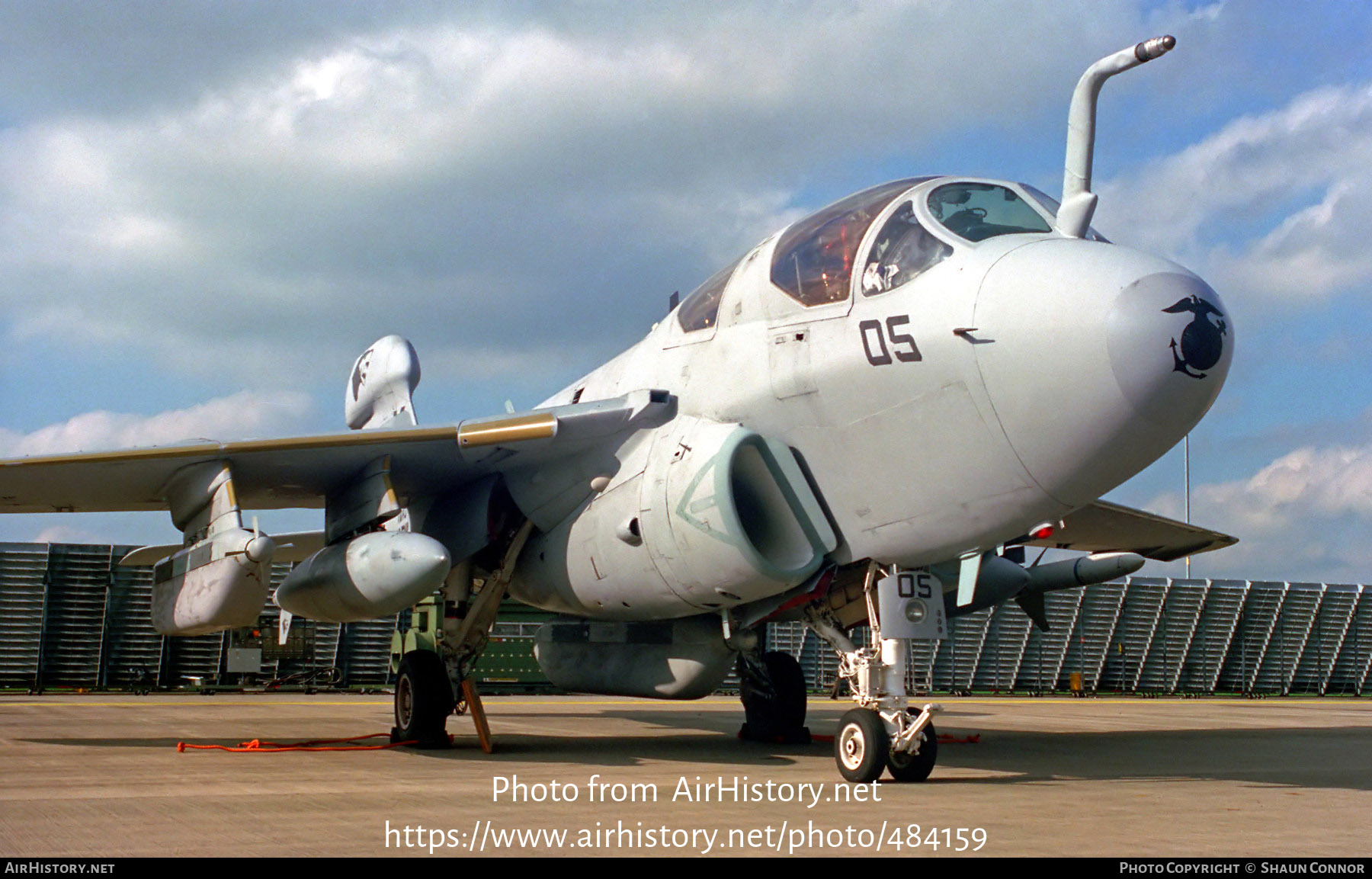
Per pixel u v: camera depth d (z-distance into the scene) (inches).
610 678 417.4
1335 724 663.1
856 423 298.8
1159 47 262.1
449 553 370.6
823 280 308.5
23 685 908.0
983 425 273.6
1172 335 248.8
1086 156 285.4
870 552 308.3
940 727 590.6
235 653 938.7
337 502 412.2
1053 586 467.8
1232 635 1279.5
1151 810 246.8
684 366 347.6
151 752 372.2
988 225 294.5
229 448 360.5
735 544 306.0
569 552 378.6
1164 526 513.7
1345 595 1337.4
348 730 504.4
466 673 404.2
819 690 1146.0
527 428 351.9
